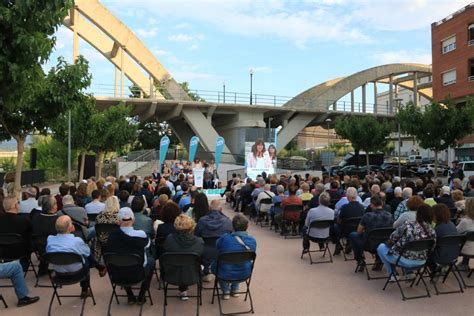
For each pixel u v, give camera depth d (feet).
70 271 17.02
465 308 17.46
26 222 19.88
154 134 176.55
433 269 20.79
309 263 25.27
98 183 33.71
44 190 29.07
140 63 127.13
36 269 23.67
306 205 33.83
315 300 18.58
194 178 62.34
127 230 17.10
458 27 113.60
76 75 34.12
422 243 18.20
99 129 70.49
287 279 21.88
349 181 39.14
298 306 17.85
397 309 17.39
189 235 17.15
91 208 25.67
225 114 140.97
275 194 38.73
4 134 37.37
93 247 22.40
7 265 17.57
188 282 16.56
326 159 122.72
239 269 17.34
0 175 68.85
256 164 75.87
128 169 111.34
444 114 70.59
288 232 35.50
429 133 72.74
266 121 159.33
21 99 21.99
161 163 75.00
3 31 18.70
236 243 17.49
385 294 19.33
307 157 171.42
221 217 20.89
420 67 175.11
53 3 19.83
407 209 23.13
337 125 117.60
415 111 74.84
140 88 139.64
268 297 19.03
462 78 112.47
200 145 138.72
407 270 21.15
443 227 19.66
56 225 17.16
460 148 114.93
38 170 88.43
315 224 24.89
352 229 25.81
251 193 44.06
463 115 69.41
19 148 36.17
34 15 19.40
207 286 20.76
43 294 19.45
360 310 17.31
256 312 17.16
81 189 29.99
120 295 18.42
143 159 116.78
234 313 16.96
